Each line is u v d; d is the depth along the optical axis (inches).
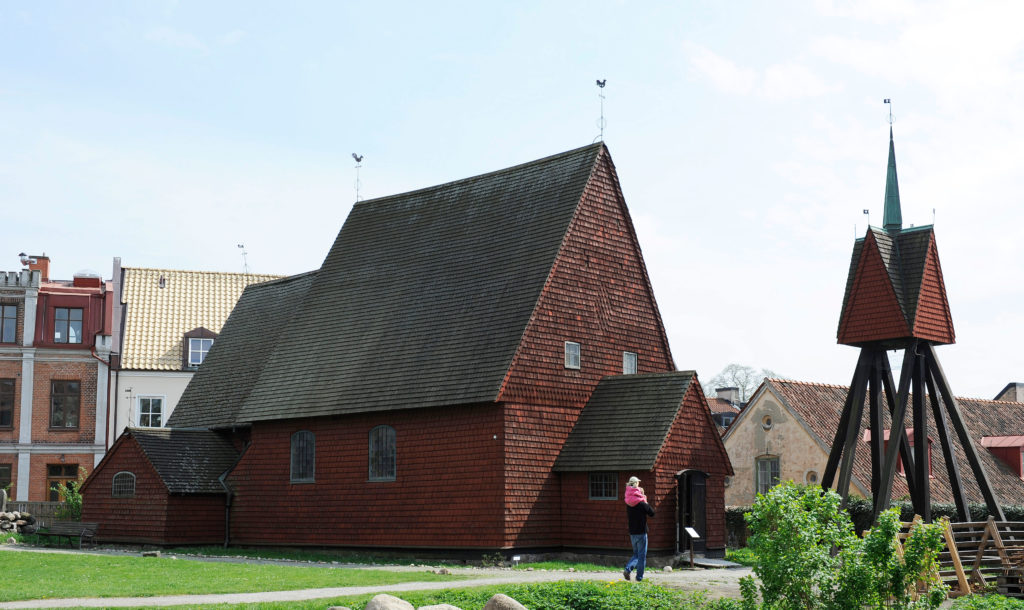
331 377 1552.7
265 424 1617.9
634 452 1310.3
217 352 1989.4
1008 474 1916.8
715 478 1380.4
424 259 1609.3
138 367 2364.7
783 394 1851.6
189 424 1836.9
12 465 2225.6
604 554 1317.7
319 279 1755.7
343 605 827.4
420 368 1440.7
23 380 2247.8
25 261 2405.3
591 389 1439.5
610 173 1525.6
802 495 783.7
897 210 1375.5
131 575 1064.2
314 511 1519.4
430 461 1389.0
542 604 863.7
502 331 1380.4
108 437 2293.3
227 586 964.0
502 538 1289.4
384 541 1423.5
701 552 1328.7
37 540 1699.1
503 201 1577.3
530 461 1337.4
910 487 1328.7
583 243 1460.4
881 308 1312.7
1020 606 961.5
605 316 1478.8
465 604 848.9
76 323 2299.5
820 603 764.0
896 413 1278.3
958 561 1087.6
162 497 1577.3
